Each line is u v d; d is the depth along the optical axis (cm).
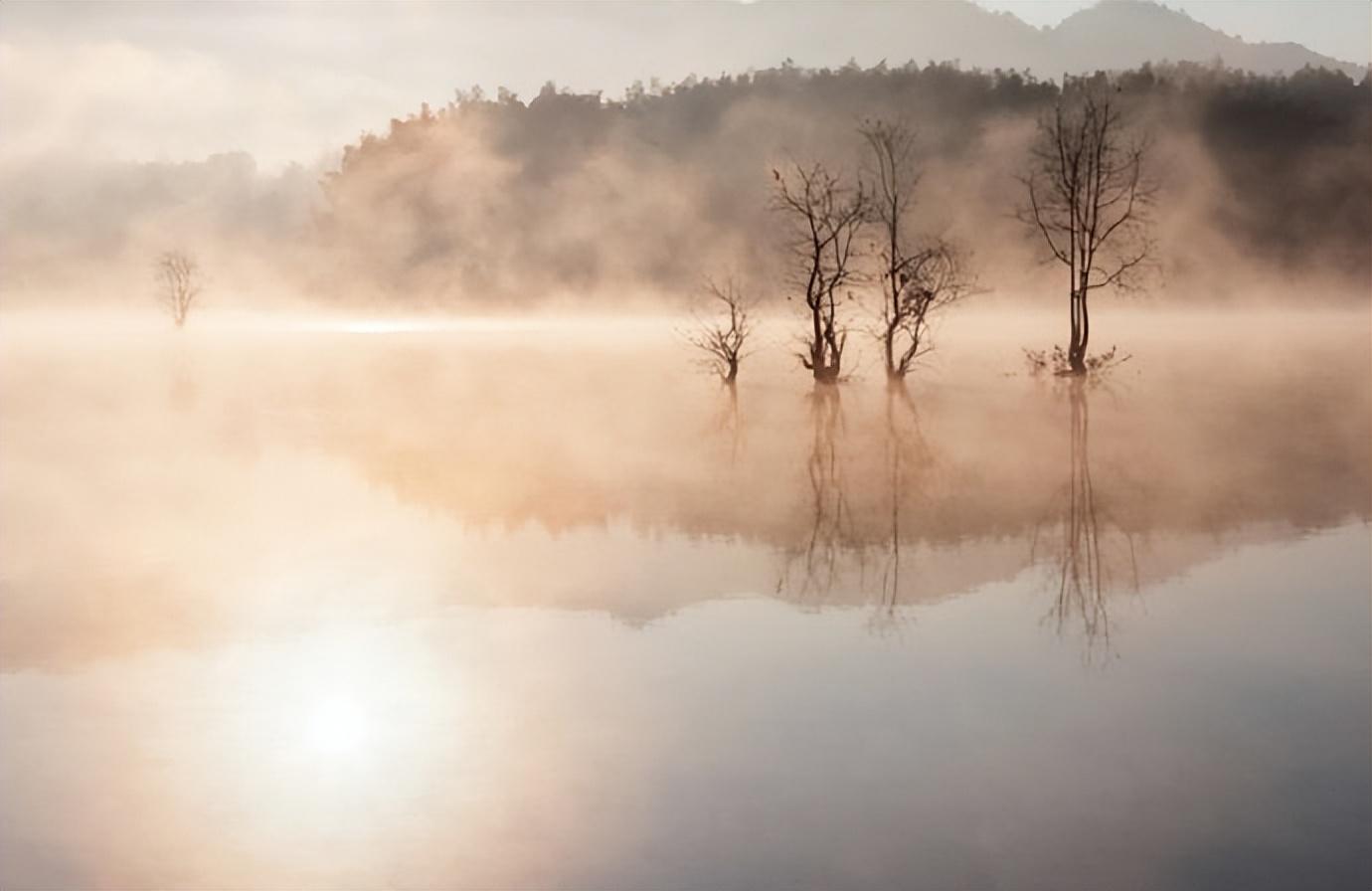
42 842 870
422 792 944
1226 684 1124
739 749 1003
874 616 1347
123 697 1131
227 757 1007
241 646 1268
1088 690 1116
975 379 3469
